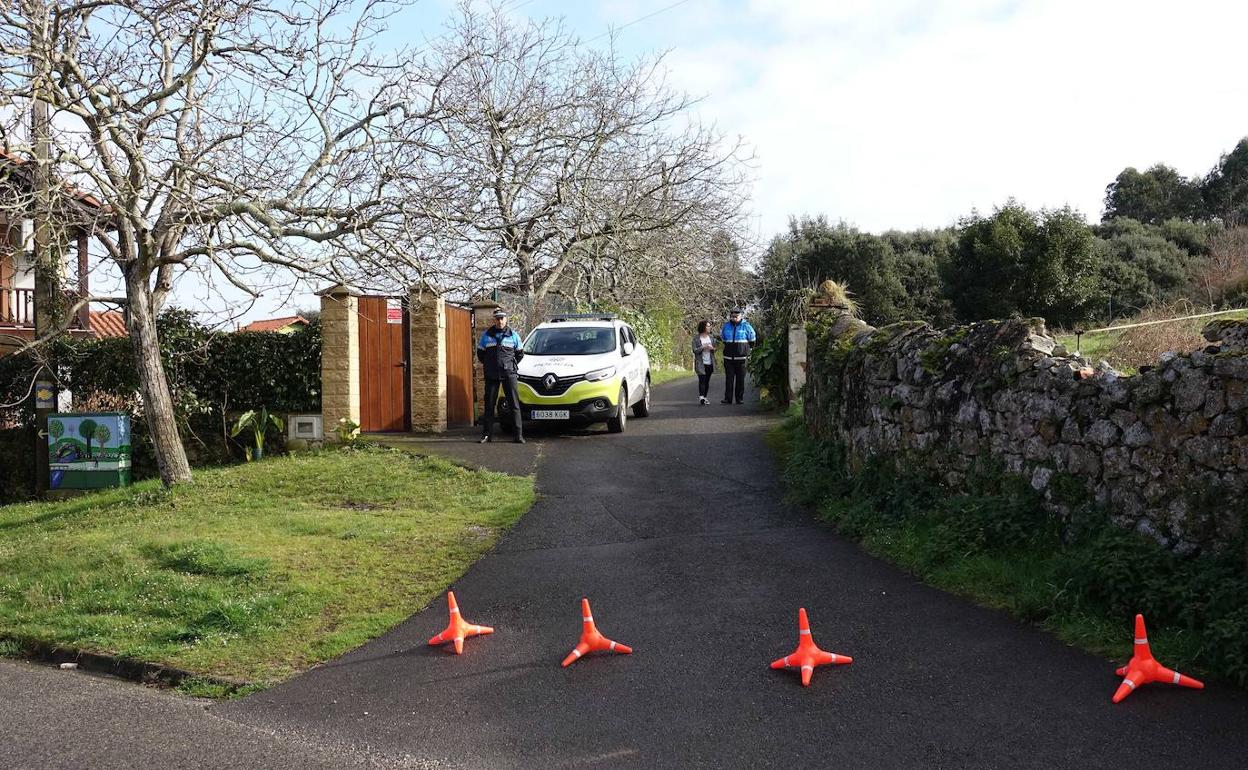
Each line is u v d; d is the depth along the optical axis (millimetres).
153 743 5027
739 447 13344
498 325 14547
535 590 7633
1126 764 4164
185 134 11570
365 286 11984
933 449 8859
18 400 15578
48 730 5270
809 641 5586
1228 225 38562
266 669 6156
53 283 15758
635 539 9070
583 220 20922
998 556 7113
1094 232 38750
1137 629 4953
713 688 5414
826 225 41844
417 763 4656
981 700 4961
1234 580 5336
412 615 7184
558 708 5262
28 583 8328
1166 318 13219
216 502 11609
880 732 4676
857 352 10727
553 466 12672
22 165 11172
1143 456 6324
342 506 11211
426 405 16172
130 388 15898
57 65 10586
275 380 15648
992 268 31703
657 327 32281
